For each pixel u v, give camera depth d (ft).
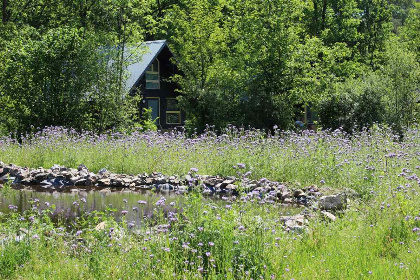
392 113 103.14
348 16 165.68
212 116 108.88
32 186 54.65
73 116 96.89
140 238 24.18
